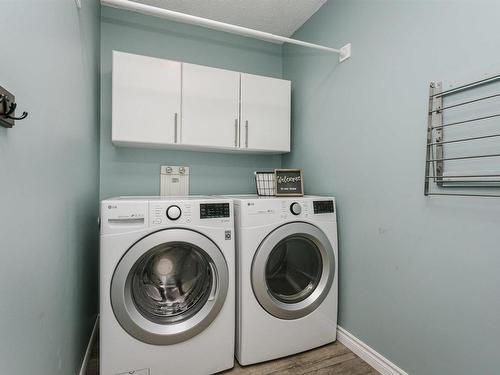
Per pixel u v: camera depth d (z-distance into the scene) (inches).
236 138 78.6
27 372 29.1
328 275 65.8
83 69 53.1
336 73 72.6
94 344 69.8
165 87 71.0
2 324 23.7
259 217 59.7
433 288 48.1
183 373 53.8
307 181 84.1
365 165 62.9
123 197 70.2
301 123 87.4
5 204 24.1
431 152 48.4
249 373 57.5
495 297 39.6
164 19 84.4
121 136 67.2
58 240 39.3
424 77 49.9
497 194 39.6
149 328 51.1
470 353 42.5
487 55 40.4
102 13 77.9
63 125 40.3
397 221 54.9
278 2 77.5
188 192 87.5
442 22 46.9
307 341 64.0
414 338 51.2
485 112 41.2
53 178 36.6
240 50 93.7
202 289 58.5
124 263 49.3
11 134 25.1
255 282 58.5
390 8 56.9
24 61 27.6
